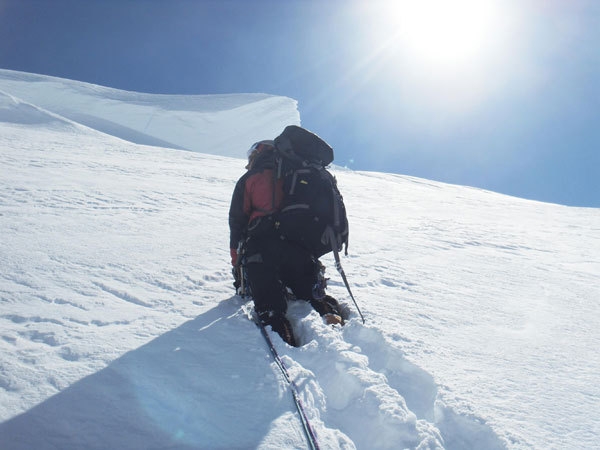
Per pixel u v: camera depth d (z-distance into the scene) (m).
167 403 2.09
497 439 2.00
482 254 6.53
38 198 7.22
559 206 20.08
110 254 4.39
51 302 3.11
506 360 2.82
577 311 4.02
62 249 4.39
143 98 115.44
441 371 2.57
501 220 12.59
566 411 2.27
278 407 2.13
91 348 2.50
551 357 2.93
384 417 2.07
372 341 2.91
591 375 2.70
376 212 11.00
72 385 2.14
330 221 3.25
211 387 2.24
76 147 20.06
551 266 6.20
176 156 21.94
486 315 3.68
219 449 1.83
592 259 7.27
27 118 32.94
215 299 3.49
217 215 7.41
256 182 3.30
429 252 6.21
